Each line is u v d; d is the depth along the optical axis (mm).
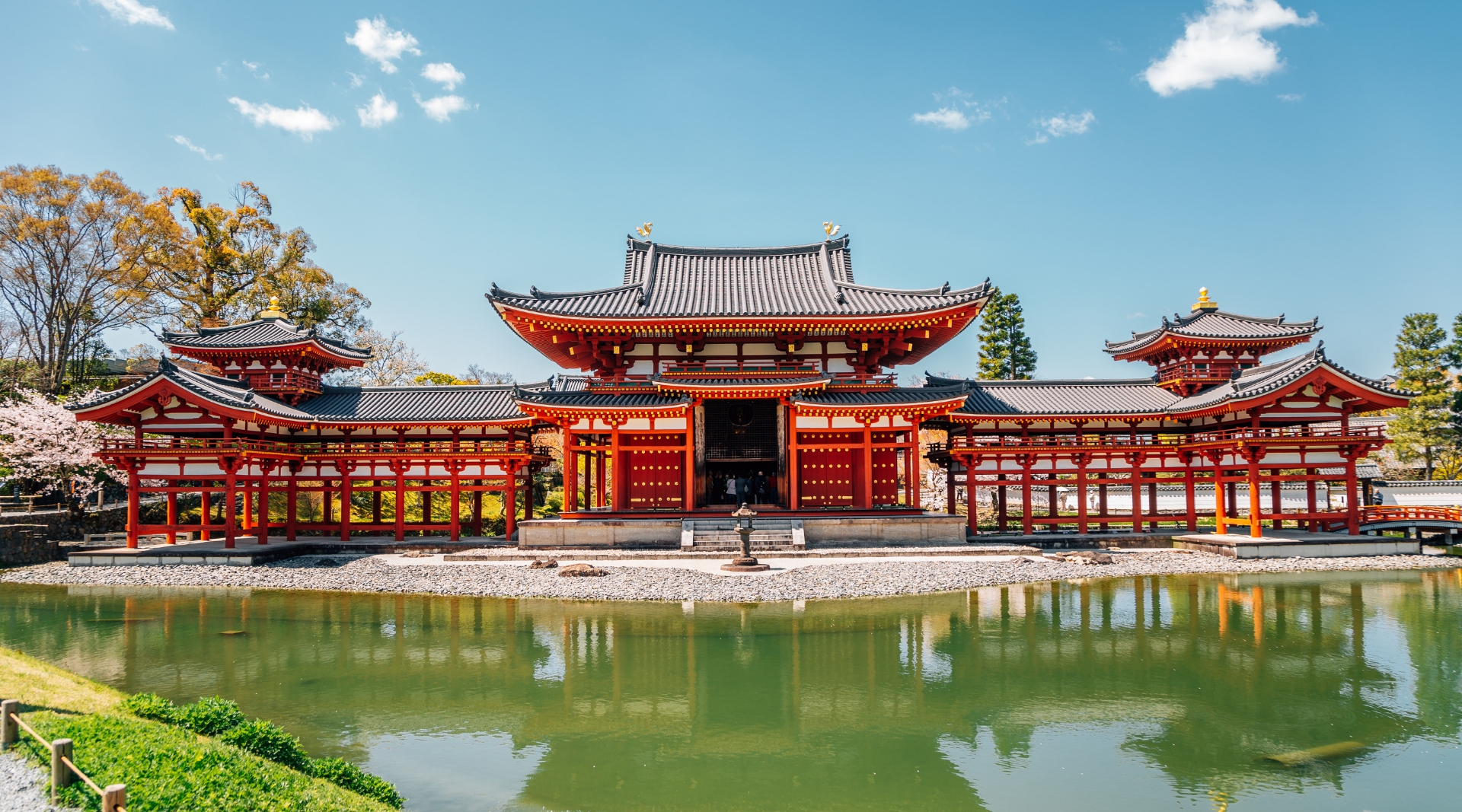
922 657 19516
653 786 12273
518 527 35438
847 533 35531
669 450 38062
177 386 33781
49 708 13695
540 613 24594
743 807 11508
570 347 41875
